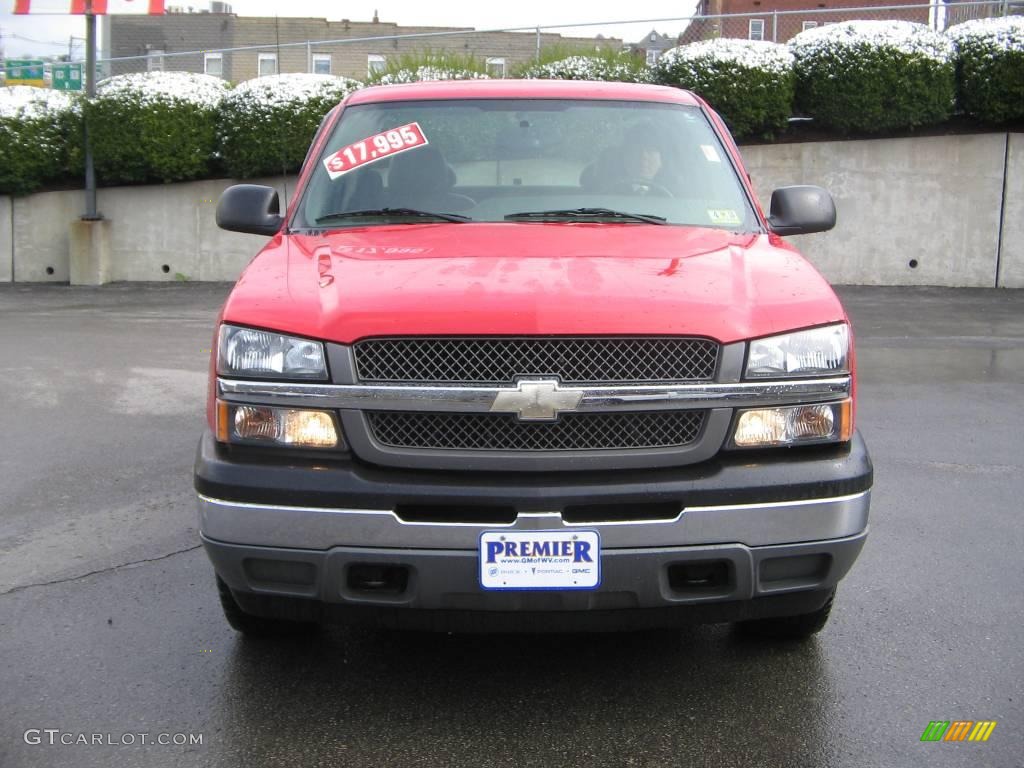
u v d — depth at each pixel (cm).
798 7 3216
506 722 335
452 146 462
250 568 324
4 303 1418
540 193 445
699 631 405
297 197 449
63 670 371
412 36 1773
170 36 4678
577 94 491
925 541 504
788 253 396
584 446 321
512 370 320
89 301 1439
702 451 323
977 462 639
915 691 356
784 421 329
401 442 321
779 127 1533
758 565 321
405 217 430
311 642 395
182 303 1412
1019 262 1523
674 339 325
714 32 1819
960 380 879
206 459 329
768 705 346
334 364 322
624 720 336
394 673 370
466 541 311
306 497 314
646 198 445
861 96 1492
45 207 1689
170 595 441
